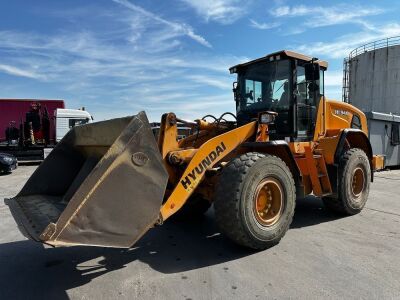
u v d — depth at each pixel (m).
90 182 2.85
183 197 3.77
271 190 4.18
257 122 4.59
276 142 4.30
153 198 3.17
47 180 4.24
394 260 3.79
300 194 4.82
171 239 4.55
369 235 4.67
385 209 6.21
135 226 3.07
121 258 3.94
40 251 4.18
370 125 13.22
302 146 5.23
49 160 4.27
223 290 3.14
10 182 10.29
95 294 3.13
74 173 4.38
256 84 5.50
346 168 5.58
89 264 3.79
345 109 6.38
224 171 3.95
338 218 5.59
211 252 4.07
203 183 4.41
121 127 3.53
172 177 4.09
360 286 3.19
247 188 3.86
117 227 2.97
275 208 4.20
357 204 5.77
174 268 3.64
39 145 16.16
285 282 3.28
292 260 3.80
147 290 3.17
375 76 26.56
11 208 3.70
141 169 3.11
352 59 28.66
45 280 3.43
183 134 5.47
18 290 3.24
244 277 3.40
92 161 4.09
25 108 17.91
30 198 4.05
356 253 4.00
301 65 5.26
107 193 2.93
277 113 5.22
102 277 3.46
